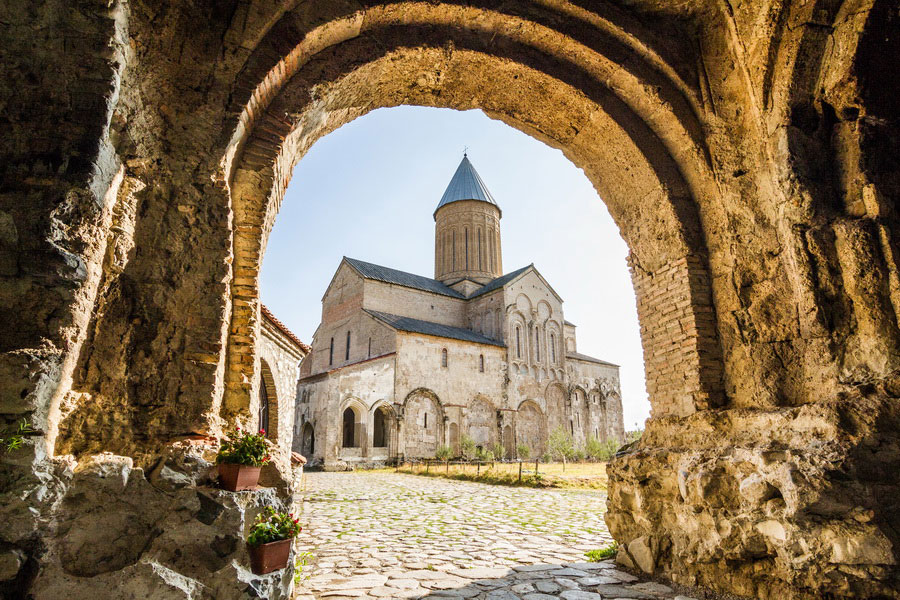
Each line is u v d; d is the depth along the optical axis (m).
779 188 5.60
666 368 6.69
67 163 3.28
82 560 3.05
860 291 5.00
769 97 5.79
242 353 4.63
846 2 5.31
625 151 6.95
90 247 3.36
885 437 4.46
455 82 6.71
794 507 4.36
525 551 7.59
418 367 33.19
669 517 5.87
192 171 4.31
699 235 6.62
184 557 3.40
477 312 41.47
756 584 4.81
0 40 3.38
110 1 3.56
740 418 5.59
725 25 6.41
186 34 4.46
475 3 5.96
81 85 3.45
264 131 5.10
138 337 3.92
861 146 5.35
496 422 36.22
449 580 5.91
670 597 5.12
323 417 29.27
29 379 2.92
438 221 47.22
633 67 6.47
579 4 6.28
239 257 4.79
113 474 3.29
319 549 7.77
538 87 6.73
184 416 3.95
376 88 6.39
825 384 5.09
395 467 29.36
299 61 5.35
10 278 3.04
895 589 4.00
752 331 5.90
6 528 2.76
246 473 3.86
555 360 41.62
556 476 19.89
